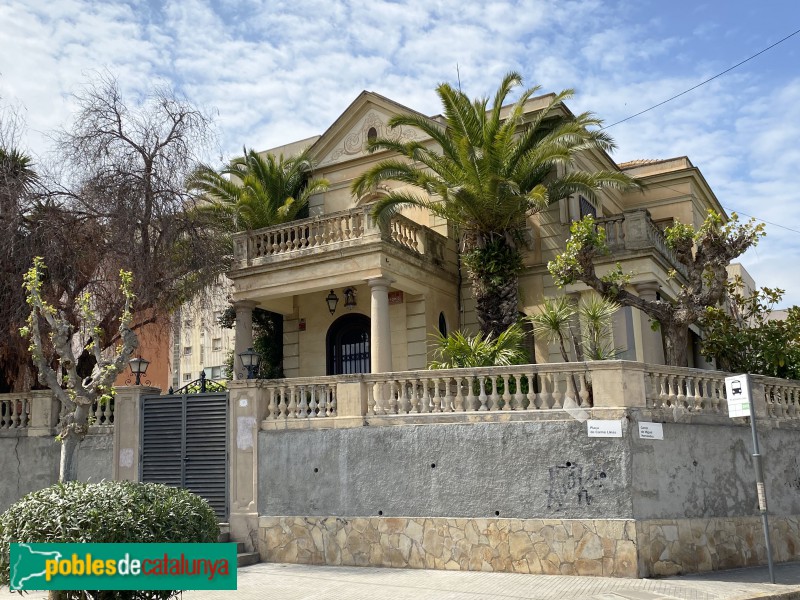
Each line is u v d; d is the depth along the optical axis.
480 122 19.25
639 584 11.22
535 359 20.39
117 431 15.86
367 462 13.55
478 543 12.61
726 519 12.92
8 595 10.80
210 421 15.16
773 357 16.14
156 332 20.28
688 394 13.23
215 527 9.41
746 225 15.01
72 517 8.33
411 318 20.73
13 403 17.31
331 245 19.17
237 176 24.11
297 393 14.58
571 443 12.41
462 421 13.08
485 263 18.81
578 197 21.50
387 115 23.39
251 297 20.22
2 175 17.77
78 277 17.92
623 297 15.48
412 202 19.00
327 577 12.27
